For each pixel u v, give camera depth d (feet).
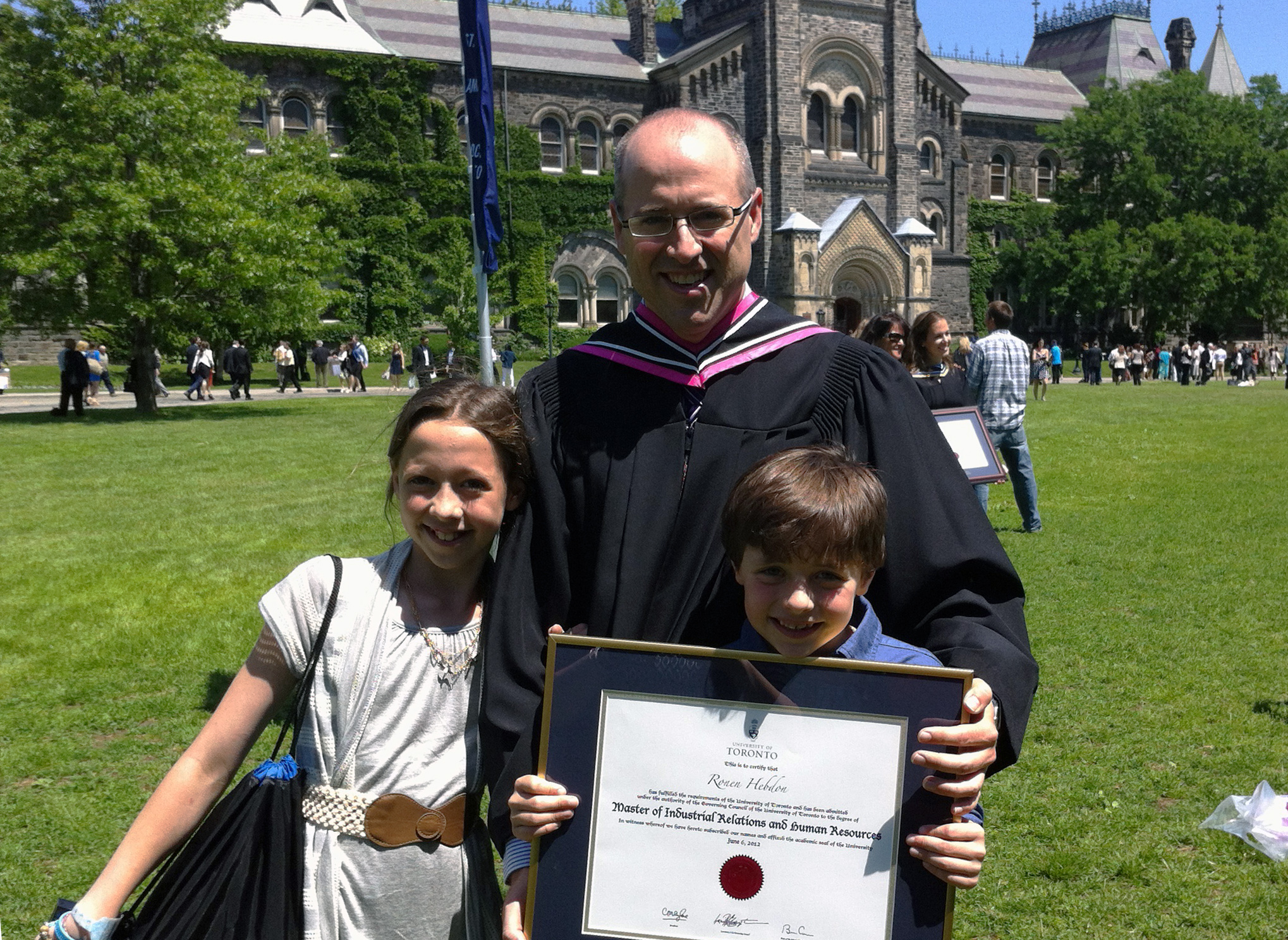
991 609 7.23
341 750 7.42
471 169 22.57
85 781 16.37
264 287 84.38
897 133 161.79
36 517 38.04
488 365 22.61
